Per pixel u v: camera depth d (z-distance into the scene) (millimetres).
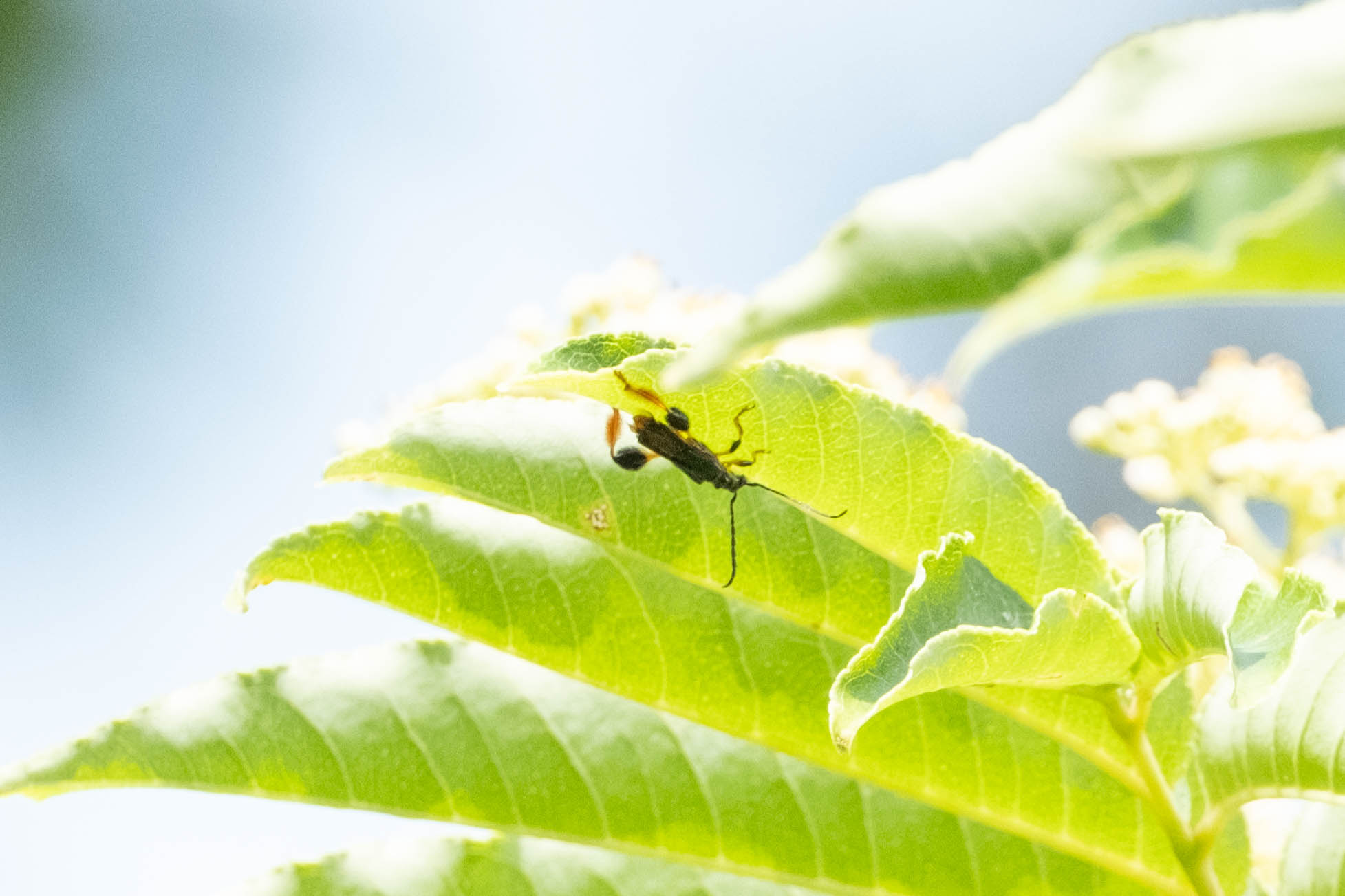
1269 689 274
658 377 291
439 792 297
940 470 293
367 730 296
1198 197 159
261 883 296
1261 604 277
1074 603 280
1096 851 295
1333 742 281
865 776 297
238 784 294
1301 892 290
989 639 279
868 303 168
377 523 297
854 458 293
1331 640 283
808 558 297
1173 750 293
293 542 296
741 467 294
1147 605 284
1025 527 292
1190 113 156
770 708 297
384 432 297
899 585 297
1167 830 288
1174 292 180
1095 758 291
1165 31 166
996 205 167
